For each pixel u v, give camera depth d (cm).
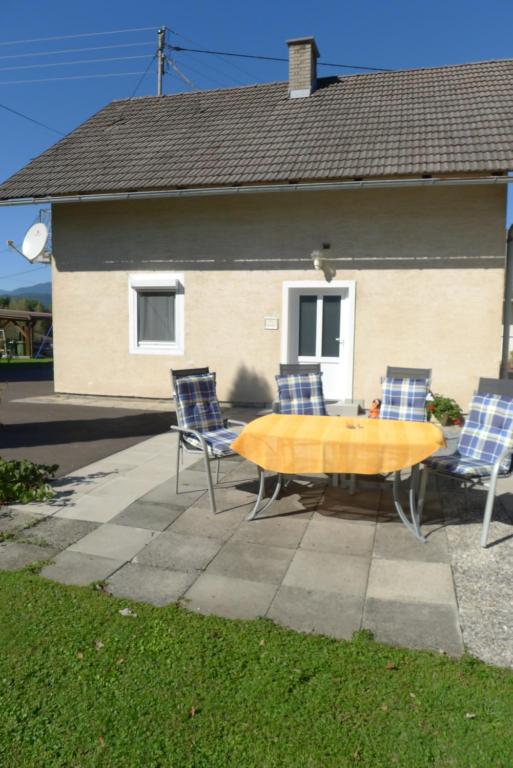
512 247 885
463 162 823
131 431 817
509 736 216
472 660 261
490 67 1104
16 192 1034
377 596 326
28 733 221
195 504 490
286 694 241
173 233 1037
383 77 1173
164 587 337
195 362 1051
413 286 916
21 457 659
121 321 1092
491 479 398
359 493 526
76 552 387
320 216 952
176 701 238
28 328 3122
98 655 268
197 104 1259
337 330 991
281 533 425
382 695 240
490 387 576
